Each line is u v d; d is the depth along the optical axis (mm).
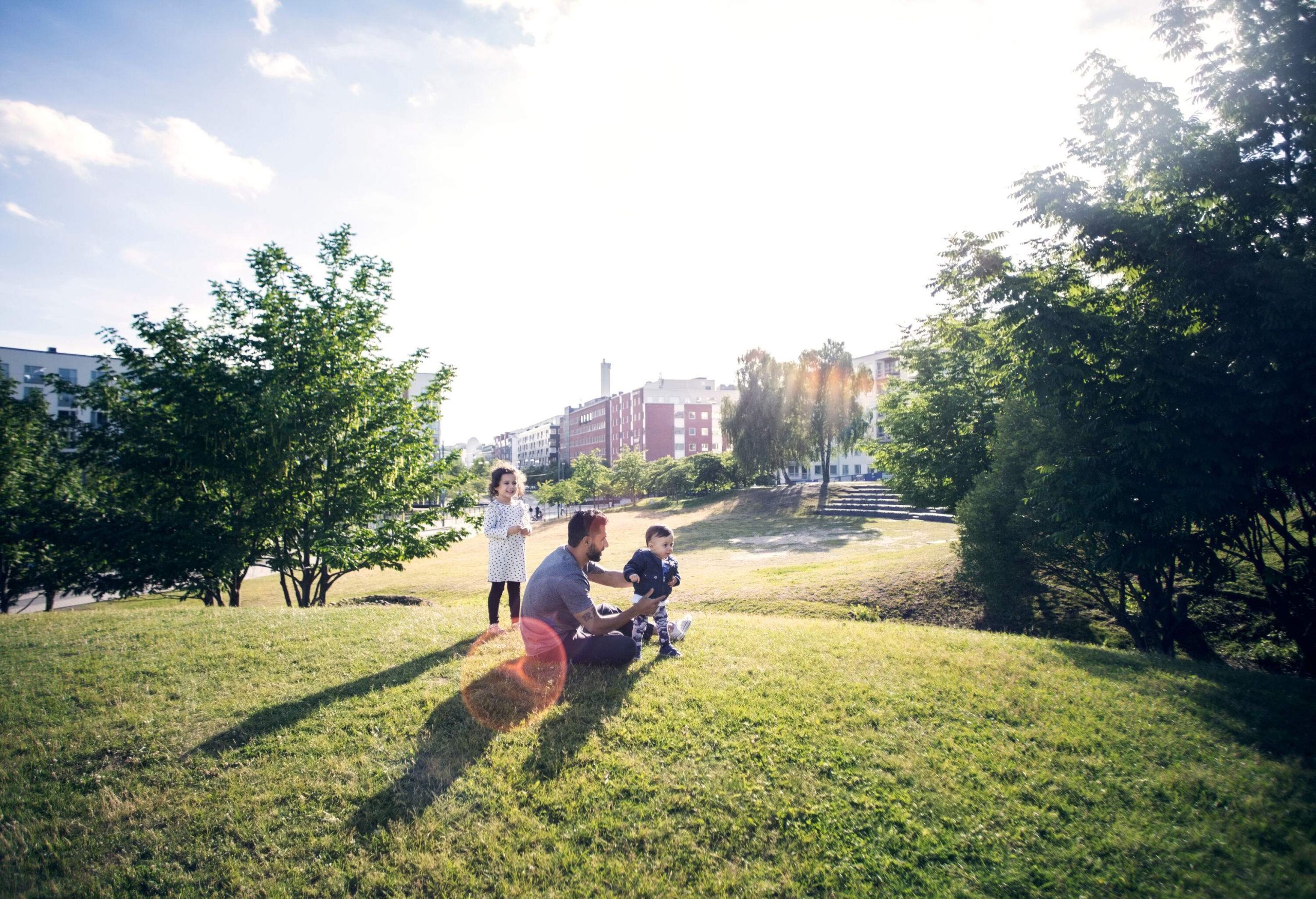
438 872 2988
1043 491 9516
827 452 46812
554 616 5387
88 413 64062
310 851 3184
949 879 2898
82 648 6516
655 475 62781
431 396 15039
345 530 13547
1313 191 6965
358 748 4195
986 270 9711
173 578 12375
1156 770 3863
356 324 13883
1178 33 7824
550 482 74938
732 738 4223
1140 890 2809
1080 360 8633
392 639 6723
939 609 12609
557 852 3109
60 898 2869
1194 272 7430
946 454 17609
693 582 18047
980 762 3928
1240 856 3029
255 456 12328
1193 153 7746
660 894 2816
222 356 13281
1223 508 7809
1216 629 9906
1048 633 11031
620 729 4332
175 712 4801
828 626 8070
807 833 3234
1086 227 8555
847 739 4195
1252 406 7230
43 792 3777
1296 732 4578
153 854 3189
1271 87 7363
